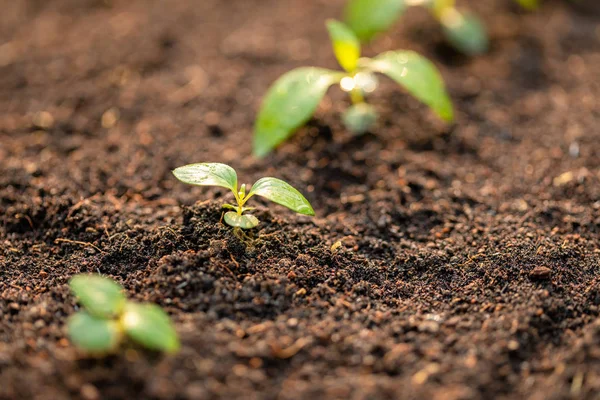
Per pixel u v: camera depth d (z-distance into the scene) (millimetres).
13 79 642
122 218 543
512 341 489
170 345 467
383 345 488
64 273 521
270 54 655
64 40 673
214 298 499
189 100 623
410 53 571
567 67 655
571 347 489
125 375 470
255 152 555
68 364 473
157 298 499
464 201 566
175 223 535
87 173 575
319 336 489
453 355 485
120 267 521
